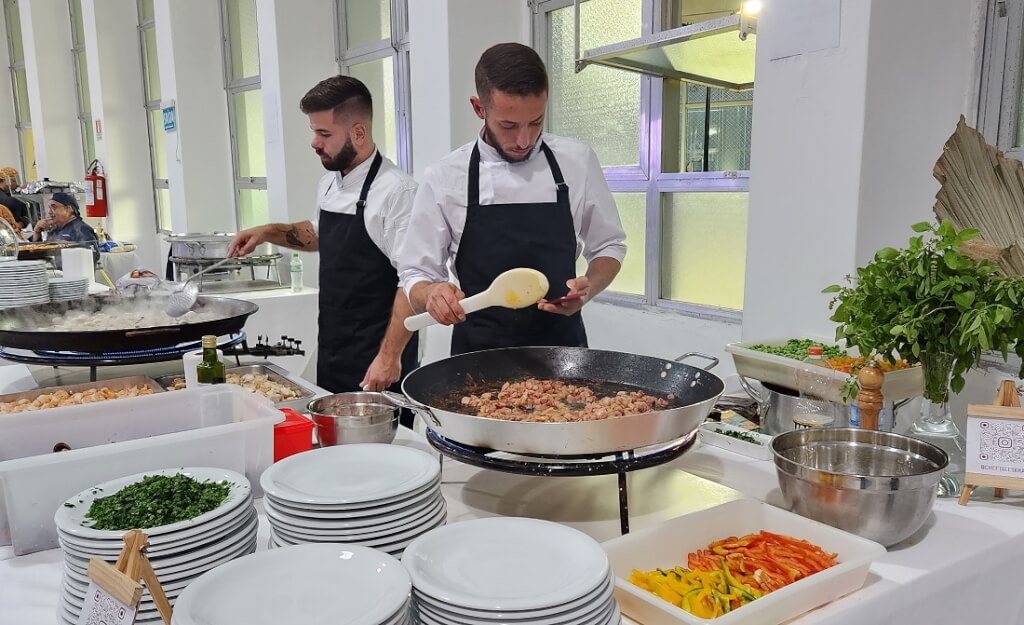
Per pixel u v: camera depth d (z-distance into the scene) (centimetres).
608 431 111
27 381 241
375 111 477
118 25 722
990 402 202
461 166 211
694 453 162
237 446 135
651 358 157
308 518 104
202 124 612
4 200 641
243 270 489
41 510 119
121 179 745
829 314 203
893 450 130
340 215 256
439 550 94
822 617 97
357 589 85
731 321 302
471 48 346
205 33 603
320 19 487
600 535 122
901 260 139
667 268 331
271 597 84
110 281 373
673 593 97
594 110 349
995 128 209
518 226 210
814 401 161
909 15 193
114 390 199
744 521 118
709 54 248
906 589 107
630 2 323
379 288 259
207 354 182
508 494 139
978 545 119
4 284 286
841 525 116
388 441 152
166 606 87
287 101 483
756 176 219
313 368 370
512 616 81
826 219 201
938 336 134
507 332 212
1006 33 204
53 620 99
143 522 100
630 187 336
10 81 991
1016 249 139
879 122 193
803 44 201
